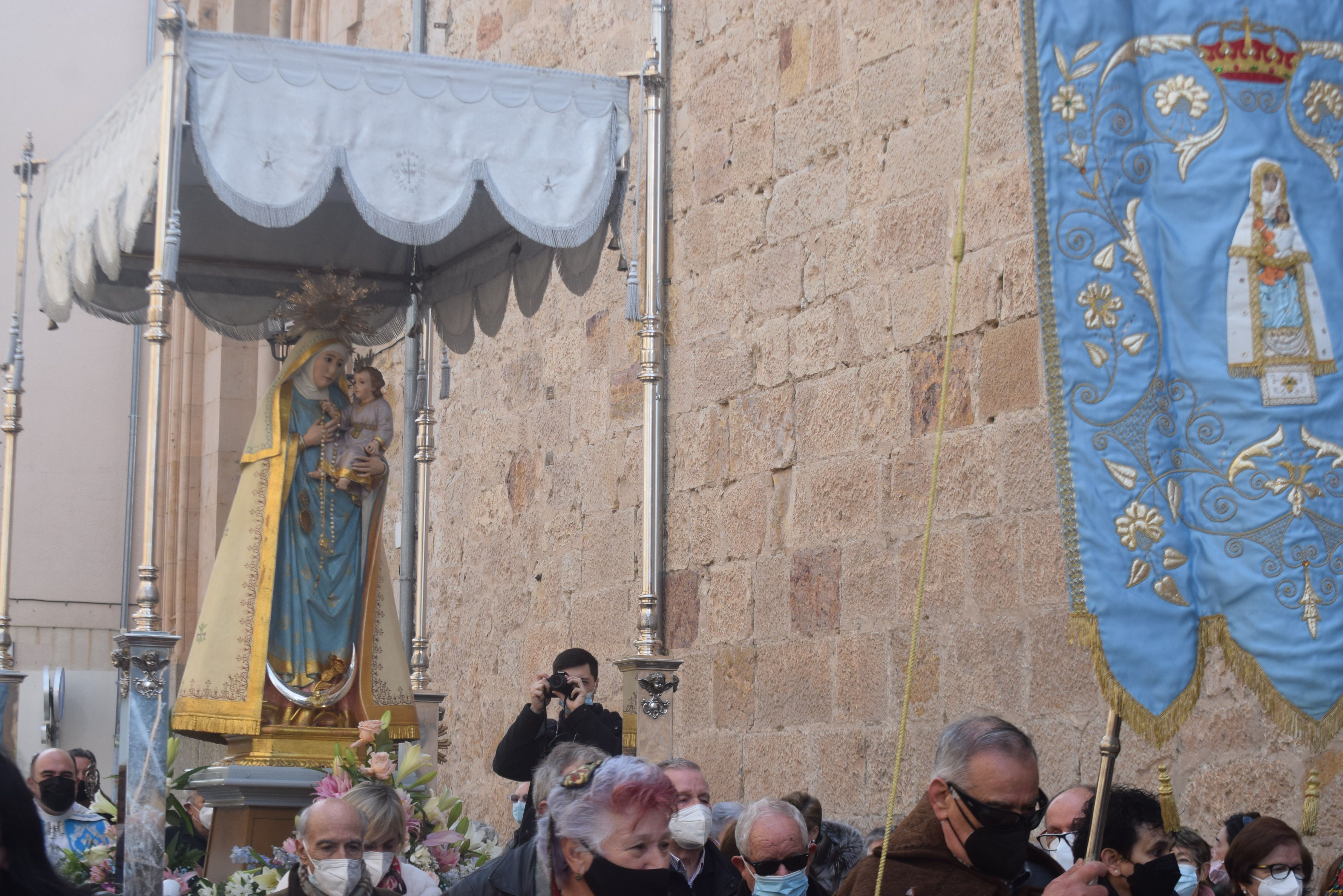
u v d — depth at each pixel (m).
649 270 7.42
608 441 10.68
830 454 8.64
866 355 8.47
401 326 9.88
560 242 7.24
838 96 8.86
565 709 6.87
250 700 7.81
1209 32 4.15
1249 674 3.89
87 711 15.94
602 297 10.88
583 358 11.03
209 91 6.68
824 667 8.51
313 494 8.25
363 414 8.45
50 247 8.22
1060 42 4.16
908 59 8.40
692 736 9.44
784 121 9.23
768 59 9.42
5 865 2.51
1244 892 4.97
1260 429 3.98
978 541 7.66
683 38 10.19
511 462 11.78
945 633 7.77
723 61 9.80
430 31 13.47
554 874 3.52
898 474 8.18
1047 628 7.25
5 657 9.16
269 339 8.66
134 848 6.06
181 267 9.34
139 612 6.25
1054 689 7.18
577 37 11.44
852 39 8.80
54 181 8.23
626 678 7.25
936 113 8.18
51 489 16.23
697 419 9.71
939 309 8.03
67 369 16.47
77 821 7.59
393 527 13.25
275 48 6.85
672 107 10.23
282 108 6.82
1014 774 3.61
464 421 12.48
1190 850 5.38
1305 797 4.95
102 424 16.53
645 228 7.45
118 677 6.25
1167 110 4.14
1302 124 4.14
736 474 9.34
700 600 9.52
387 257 9.76
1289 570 3.92
